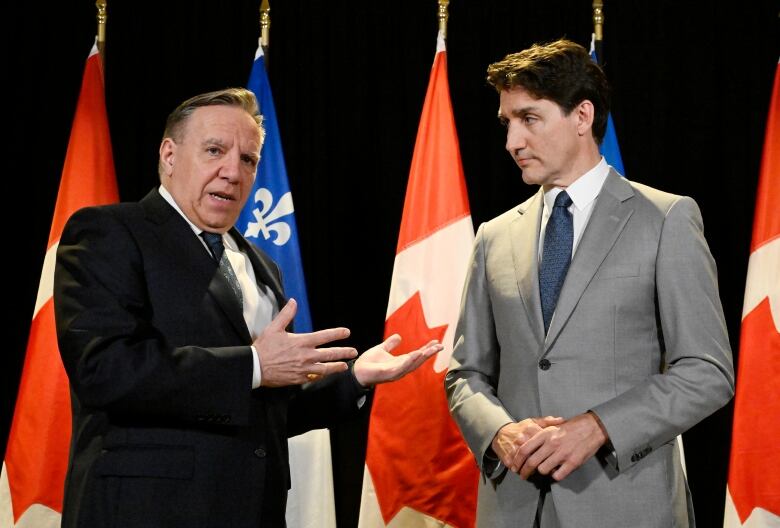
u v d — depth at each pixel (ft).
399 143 11.56
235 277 6.46
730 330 10.99
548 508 6.27
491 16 11.66
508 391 6.58
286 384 5.82
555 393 6.30
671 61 11.43
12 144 11.52
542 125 6.69
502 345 6.72
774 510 8.95
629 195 6.70
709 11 11.39
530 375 6.46
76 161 10.28
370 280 11.43
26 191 11.50
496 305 6.80
